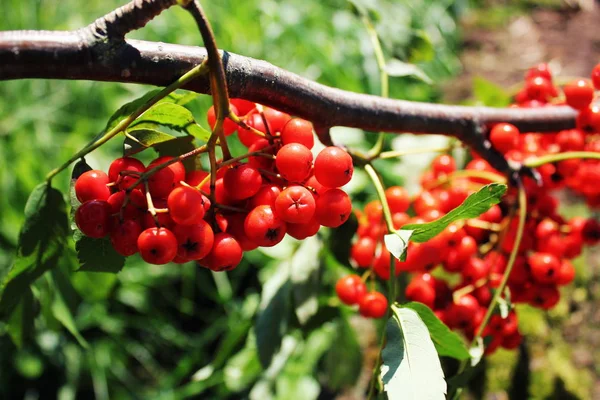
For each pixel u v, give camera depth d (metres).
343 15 0.69
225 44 0.60
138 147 0.22
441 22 0.72
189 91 0.21
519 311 0.40
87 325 0.50
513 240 0.28
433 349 0.21
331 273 0.38
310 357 0.47
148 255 0.19
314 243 0.32
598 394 0.37
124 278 0.49
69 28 0.59
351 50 0.67
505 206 0.29
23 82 0.56
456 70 0.69
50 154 0.53
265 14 0.66
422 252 0.25
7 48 0.18
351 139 0.55
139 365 0.51
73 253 0.27
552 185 0.29
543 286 0.28
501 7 0.75
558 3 0.71
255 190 0.20
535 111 0.28
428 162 0.46
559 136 0.28
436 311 0.27
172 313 0.52
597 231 0.28
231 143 0.50
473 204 0.21
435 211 0.26
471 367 0.24
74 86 0.57
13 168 0.51
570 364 0.38
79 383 0.48
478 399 0.38
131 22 0.19
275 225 0.20
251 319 0.34
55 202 0.23
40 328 0.47
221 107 0.19
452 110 0.26
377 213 0.27
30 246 0.24
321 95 0.23
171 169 0.20
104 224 0.20
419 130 0.26
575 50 0.64
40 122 0.54
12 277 0.24
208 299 0.53
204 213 0.20
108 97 0.57
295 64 0.62
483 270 0.27
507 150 0.27
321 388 0.46
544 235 0.28
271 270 0.50
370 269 0.27
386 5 0.69
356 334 0.43
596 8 0.69
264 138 0.22
